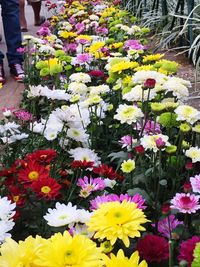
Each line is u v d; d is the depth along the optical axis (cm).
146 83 162
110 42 322
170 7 465
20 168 146
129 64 201
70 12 519
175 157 154
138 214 90
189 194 123
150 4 548
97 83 259
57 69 245
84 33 414
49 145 188
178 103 178
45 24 507
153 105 162
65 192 152
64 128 178
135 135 191
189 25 337
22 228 132
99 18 455
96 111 197
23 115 194
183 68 332
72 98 183
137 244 105
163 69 205
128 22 486
